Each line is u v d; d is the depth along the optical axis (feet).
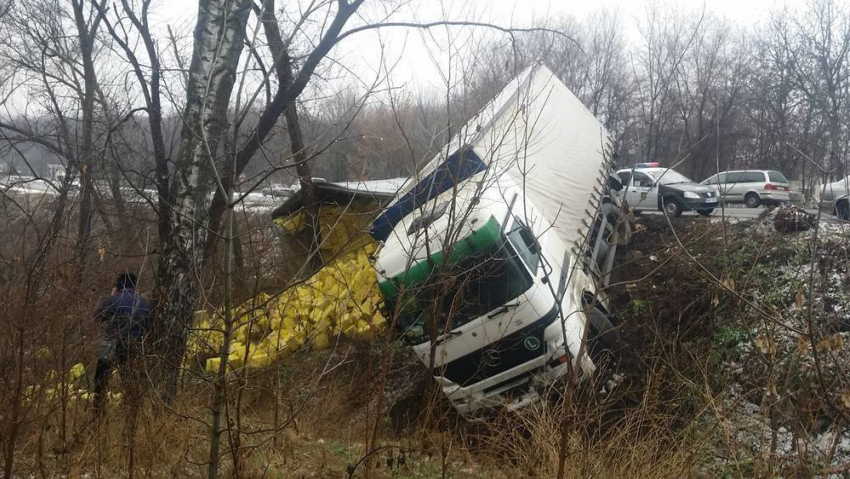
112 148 29.55
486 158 27.66
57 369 18.02
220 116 25.38
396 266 28.04
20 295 17.46
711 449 21.44
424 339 27.86
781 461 19.07
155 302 21.27
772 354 18.16
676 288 37.17
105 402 18.67
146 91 35.94
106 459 17.74
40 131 40.86
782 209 39.60
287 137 38.88
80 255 19.88
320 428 23.94
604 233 45.78
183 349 20.31
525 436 24.39
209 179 26.13
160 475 17.11
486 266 26.61
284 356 27.14
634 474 20.39
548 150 39.60
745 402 25.55
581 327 29.55
